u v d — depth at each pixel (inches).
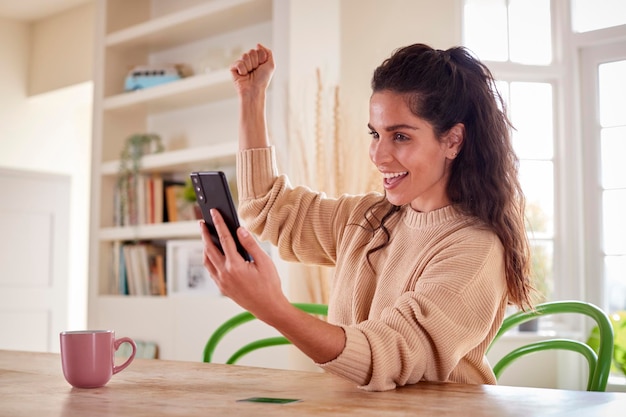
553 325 143.2
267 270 41.1
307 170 126.7
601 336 59.0
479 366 54.4
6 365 59.2
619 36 141.3
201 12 148.4
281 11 132.6
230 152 139.3
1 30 209.2
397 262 56.2
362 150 129.8
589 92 145.9
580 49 147.0
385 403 38.4
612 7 143.6
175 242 147.9
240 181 68.8
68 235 214.2
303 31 131.5
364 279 58.6
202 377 49.7
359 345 42.6
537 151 147.6
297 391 43.1
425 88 51.1
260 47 67.6
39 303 207.2
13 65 210.8
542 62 148.2
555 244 145.8
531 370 136.0
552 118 148.0
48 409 37.7
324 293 121.8
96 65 169.6
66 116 222.4
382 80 52.1
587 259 144.8
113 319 157.5
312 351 42.2
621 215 142.9
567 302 61.6
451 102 52.1
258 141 68.2
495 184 53.6
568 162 145.4
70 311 230.7
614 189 143.7
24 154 212.1
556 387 136.1
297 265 124.3
